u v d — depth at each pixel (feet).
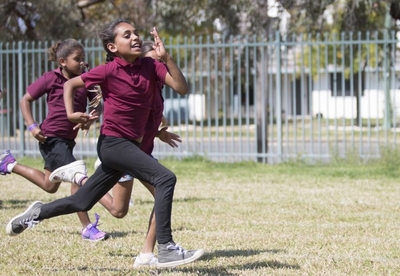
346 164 95.96
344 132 97.91
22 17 135.13
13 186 78.02
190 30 142.72
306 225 52.60
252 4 127.24
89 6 146.92
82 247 43.73
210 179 84.99
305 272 35.99
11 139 133.08
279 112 100.94
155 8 139.54
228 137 163.22
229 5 134.10
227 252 41.65
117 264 38.47
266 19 127.75
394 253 41.65
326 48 96.84
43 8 132.67
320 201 65.98
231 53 100.68
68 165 42.01
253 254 41.16
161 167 34.30
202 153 103.60
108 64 34.55
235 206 62.90
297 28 129.49
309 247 43.57
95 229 46.62
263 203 64.80
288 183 80.59
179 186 78.59
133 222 54.24
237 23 135.85
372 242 45.24
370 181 81.56
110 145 34.60
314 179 83.92
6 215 56.85
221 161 102.42
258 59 129.39
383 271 36.58
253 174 89.35
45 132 45.29
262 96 104.83
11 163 45.55
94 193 35.42
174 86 34.09
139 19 142.41
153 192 38.60
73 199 35.42
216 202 65.57
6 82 118.42
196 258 34.47
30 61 118.42
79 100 44.91
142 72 34.47
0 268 37.35
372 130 180.04
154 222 36.99
